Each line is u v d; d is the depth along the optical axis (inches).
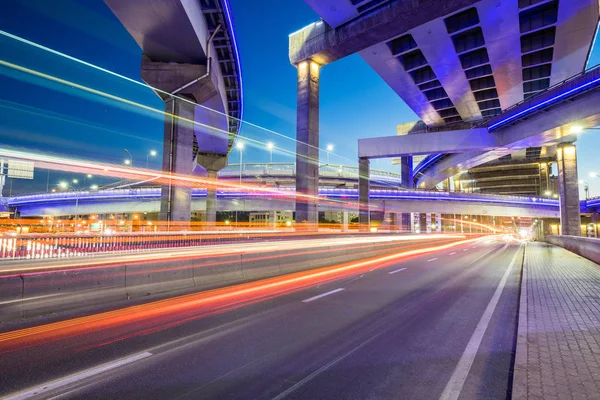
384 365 167.3
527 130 1306.6
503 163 3786.9
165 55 1026.1
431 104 2324.1
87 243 571.8
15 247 478.9
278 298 322.3
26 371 158.6
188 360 172.7
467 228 4685.0
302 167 1295.5
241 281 415.5
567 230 1528.1
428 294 346.3
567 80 1074.1
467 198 2389.3
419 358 176.7
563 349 178.1
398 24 1167.0
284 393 138.6
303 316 258.5
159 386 144.6
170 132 1037.8
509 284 409.7
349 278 452.4
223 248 709.3
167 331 219.9
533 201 2485.2
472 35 1563.7
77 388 142.6
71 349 187.0
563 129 1186.6
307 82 1347.2
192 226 2223.2
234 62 1328.7
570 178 1542.8
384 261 689.0
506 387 144.9
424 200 2345.0
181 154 1037.2
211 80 1063.0
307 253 562.3
